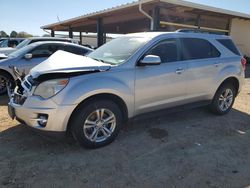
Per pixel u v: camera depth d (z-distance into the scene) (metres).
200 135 4.46
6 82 7.02
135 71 3.99
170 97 4.51
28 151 3.68
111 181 3.02
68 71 3.48
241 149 3.96
